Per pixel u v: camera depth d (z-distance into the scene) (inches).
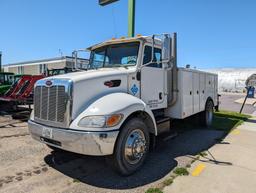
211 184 159.2
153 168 183.5
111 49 225.9
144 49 208.8
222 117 443.8
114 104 162.9
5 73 593.6
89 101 166.4
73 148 155.0
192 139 275.6
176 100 247.3
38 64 1370.6
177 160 201.8
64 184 156.8
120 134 163.6
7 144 239.6
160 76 226.8
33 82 419.5
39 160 197.3
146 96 209.6
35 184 156.1
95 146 150.9
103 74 177.6
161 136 253.0
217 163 196.9
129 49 212.4
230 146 247.4
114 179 164.6
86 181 161.3
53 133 162.1
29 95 412.2
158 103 224.7
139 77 202.5
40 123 175.8
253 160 206.1
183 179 165.5
